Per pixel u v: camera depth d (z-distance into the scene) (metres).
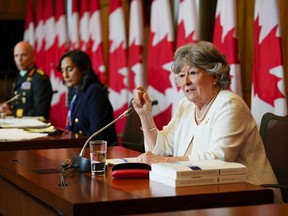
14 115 6.89
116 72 7.35
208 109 3.24
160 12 6.37
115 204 2.29
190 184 2.54
